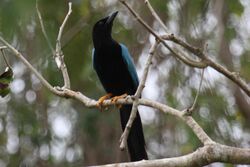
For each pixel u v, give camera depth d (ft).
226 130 46.24
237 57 50.21
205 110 46.24
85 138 51.16
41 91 50.06
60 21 47.91
